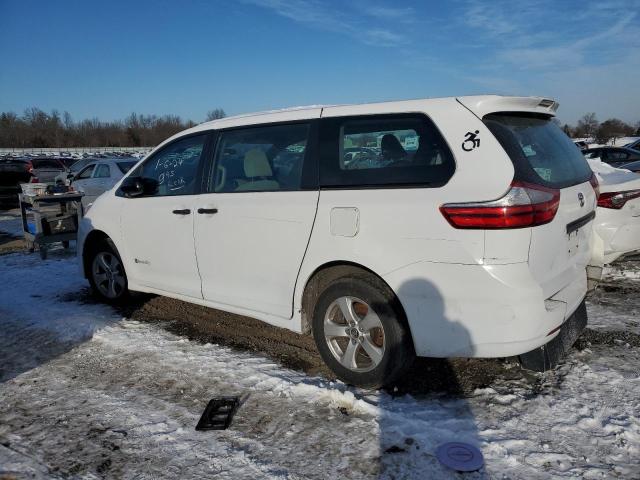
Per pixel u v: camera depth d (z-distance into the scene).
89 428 3.04
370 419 3.01
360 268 3.26
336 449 2.76
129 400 3.35
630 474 2.47
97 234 5.31
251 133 3.93
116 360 3.97
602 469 2.51
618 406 3.03
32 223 8.84
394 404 3.15
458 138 2.96
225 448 2.80
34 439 2.95
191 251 4.22
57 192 8.64
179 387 3.50
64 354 4.13
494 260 2.75
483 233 2.75
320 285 3.53
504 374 3.48
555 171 3.18
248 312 3.93
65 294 5.91
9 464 2.72
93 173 13.61
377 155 3.24
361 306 3.33
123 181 5.06
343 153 3.38
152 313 5.07
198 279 4.23
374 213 3.10
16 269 7.40
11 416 3.20
